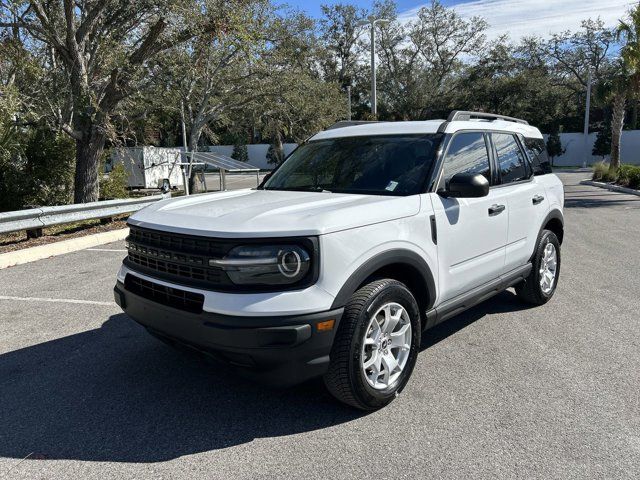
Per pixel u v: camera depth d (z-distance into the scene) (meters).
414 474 2.75
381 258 3.27
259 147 49.56
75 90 12.72
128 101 14.33
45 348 4.61
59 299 6.13
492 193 4.45
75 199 13.45
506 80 45.47
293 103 23.38
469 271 4.15
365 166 4.16
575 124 49.19
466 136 4.36
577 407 3.42
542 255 5.34
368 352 3.34
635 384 3.73
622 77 21.58
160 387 3.83
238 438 3.14
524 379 3.84
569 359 4.18
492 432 3.14
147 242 3.46
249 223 3.05
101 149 13.59
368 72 51.94
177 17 11.70
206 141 53.53
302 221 3.04
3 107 11.31
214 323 2.93
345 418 3.35
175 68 14.28
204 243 3.07
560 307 5.53
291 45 22.11
